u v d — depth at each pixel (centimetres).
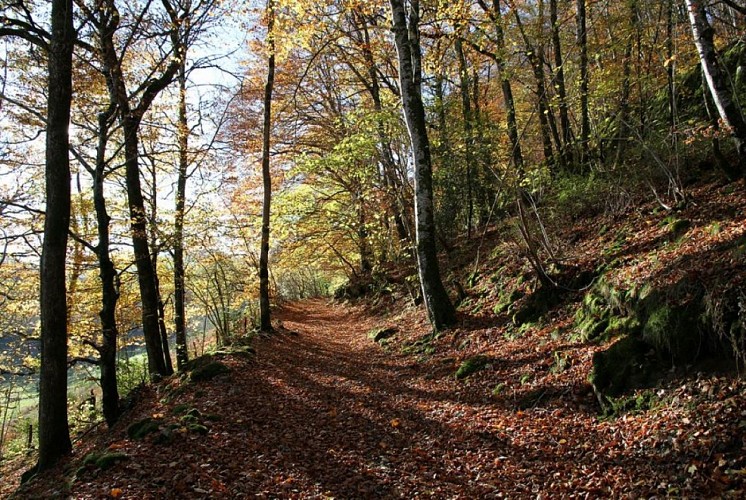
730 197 780
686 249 689
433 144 1544
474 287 1282
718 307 529
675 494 410
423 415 743
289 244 2359
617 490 442
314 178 2227
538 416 643
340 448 644
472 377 838
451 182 1667
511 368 805
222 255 1750
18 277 1430
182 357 1521
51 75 757
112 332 936
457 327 1102
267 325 1669
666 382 553
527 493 475
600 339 705
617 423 552
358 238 2516
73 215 1544
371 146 1393
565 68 1404
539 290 963
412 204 1617
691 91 1179
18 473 1114
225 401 841
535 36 1403
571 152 1466
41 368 773
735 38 1219
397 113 1324
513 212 1382
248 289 1888
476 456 573
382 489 520
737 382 483
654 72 1255
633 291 693
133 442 648
